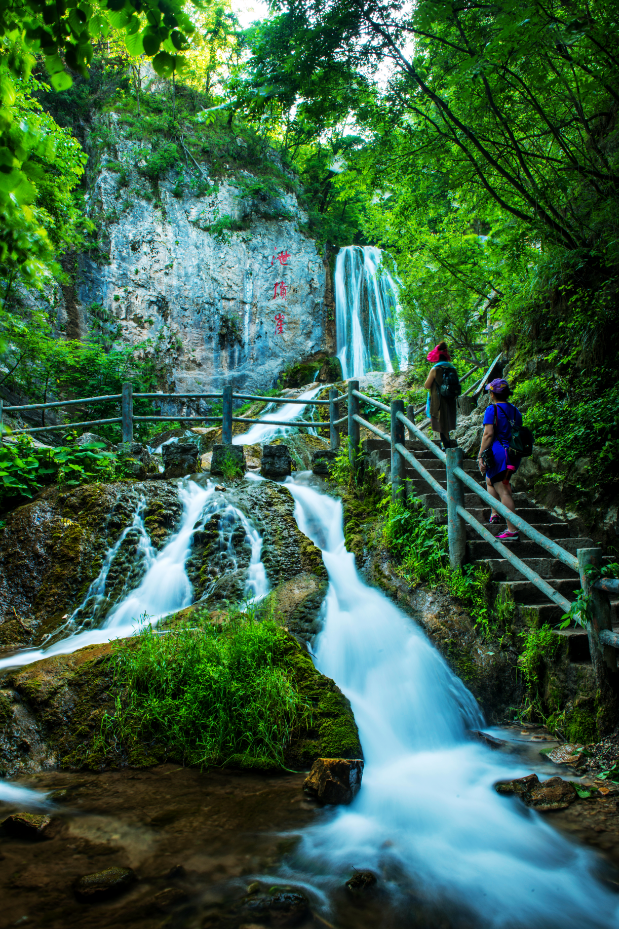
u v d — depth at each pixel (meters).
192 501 7.32
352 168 8.23
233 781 3.70
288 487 8.09
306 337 21.25
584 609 4.11
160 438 14.10
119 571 6.31
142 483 7.38
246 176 21.28
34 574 6.24
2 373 12.16
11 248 2.37
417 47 6.87
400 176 8.18
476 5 5.67
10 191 2.28
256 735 4.01
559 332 8.00
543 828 3.17
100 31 2.30
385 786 3.71
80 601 6.03
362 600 5.73
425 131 7.41
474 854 3.00
